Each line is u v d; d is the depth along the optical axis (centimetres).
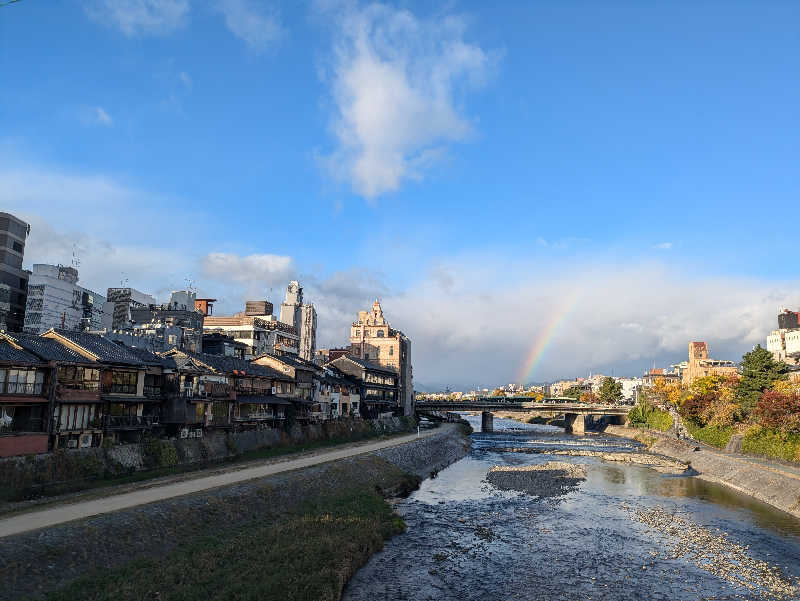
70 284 7869
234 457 5625
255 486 4109
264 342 9869
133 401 4788
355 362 10481
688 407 10100
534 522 4509
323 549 3278
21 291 7681
